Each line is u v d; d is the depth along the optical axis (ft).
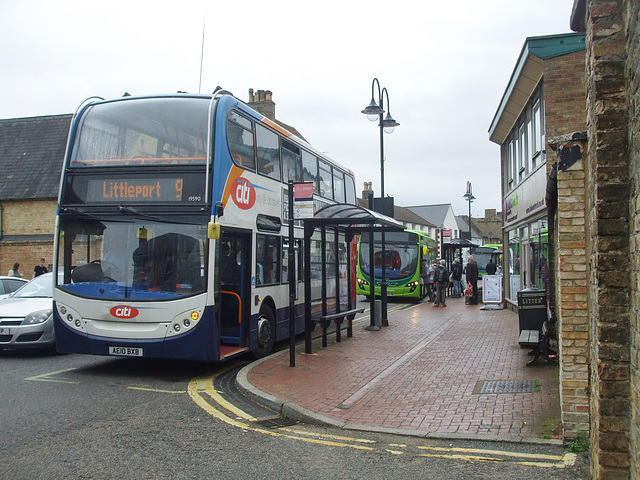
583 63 41.83
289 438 19.98
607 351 13.38
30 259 93.15
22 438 19.39
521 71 46.19
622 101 13.47
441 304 74.95
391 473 16.55
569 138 19.20
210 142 29.66
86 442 19.08
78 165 30.86
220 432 20.58
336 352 37.17
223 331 34.30
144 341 29.07
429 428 20.68
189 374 31.32
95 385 27.91
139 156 30.30
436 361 33.63
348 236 46.32
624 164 13.44
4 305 36.42
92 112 31.55
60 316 30.27
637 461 12.16
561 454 17.88
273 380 28.43
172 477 16.11
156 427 21.03
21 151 103.65
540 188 45.42
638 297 12.12
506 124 63.10
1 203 95.61
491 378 28.53
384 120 59.36
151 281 29.35
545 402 23.48
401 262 89.25
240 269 33.86
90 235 30.25
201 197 29.25
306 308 36.68
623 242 13.41
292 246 32.40
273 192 37.09
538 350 31.27
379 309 51.80
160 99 31.09
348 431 20.85
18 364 33.42
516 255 63.46
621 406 13.21
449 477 16.16
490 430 20.18
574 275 19.01
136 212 29.71
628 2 12.97
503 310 67.21
